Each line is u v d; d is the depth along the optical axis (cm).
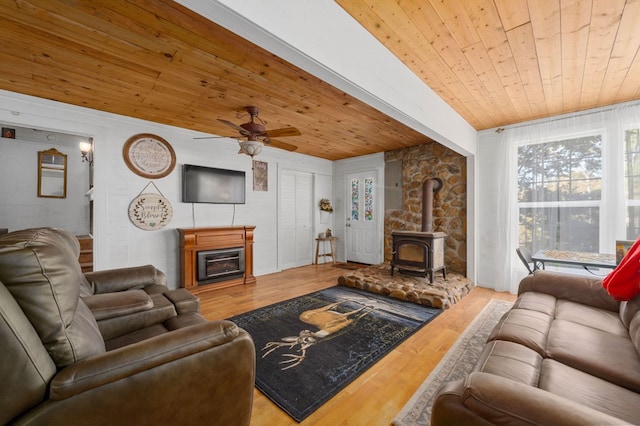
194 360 107
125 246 352
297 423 150
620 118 305
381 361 211
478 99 301
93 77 242
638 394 106
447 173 456
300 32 145
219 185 438
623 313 168
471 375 90
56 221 515
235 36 185
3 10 158
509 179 381
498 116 354
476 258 416
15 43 192
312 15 152
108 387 90
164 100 294
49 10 158
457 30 190
